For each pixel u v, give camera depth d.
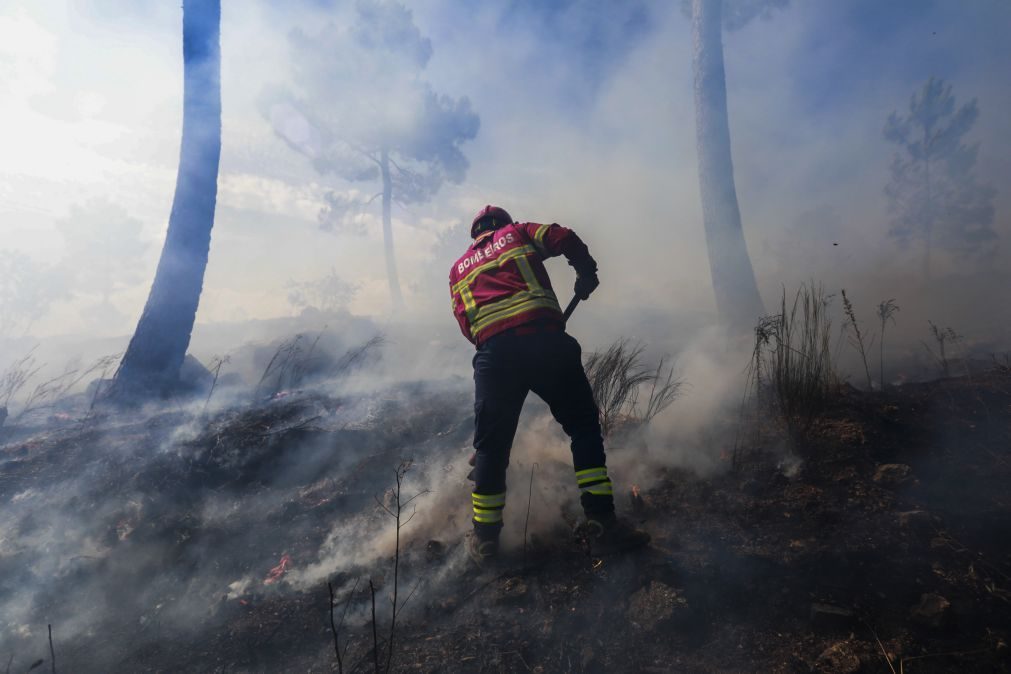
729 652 1.90
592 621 2.03
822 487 2.63
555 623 2.04
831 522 2.38
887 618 1.94
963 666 1.75
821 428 3.05
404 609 2.19
